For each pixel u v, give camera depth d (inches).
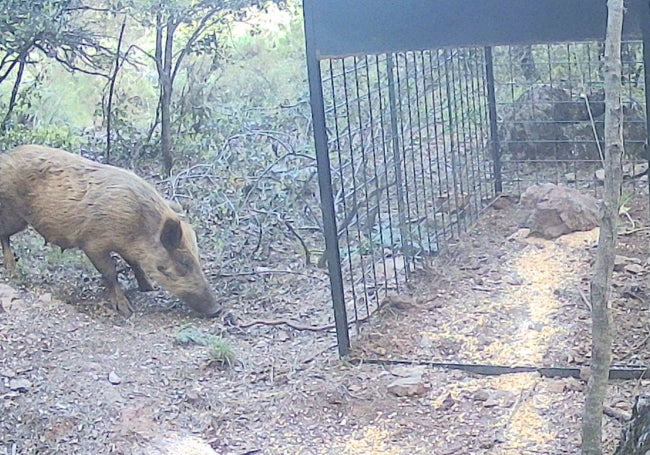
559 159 294.5
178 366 203.5
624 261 232.2
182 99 312.5
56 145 301.4
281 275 244.7
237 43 340.2
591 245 245.0
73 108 343.6
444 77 267.7
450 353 204.1
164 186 290.2
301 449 180.7
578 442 177.0
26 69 335.0
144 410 188.1
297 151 266.7
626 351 197.6
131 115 334.6
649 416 154.0
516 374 195.5
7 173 231.1
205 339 213.2
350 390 194.4
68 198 228.2
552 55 299.0
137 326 221.1
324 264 246.8
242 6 302.4
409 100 235.6
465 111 276.2
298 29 342.6
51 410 186.1
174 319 226.8
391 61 227.9
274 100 325.7
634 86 286.5
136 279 241.1
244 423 186.9
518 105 297.1
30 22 273.1
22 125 303.6
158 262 227.5
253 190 257.3
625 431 158.1
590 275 230.1
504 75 302.7
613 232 152.1
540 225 253.1
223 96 325.1
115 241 226.7
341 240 244.5
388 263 240.5
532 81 299.3
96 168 231.9
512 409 186.2
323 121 198.1
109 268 228.4
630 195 270.7
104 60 306.8
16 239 256.2
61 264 243.6
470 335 209.5
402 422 185.5
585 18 182.7
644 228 253.3
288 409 189.5
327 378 198.7
